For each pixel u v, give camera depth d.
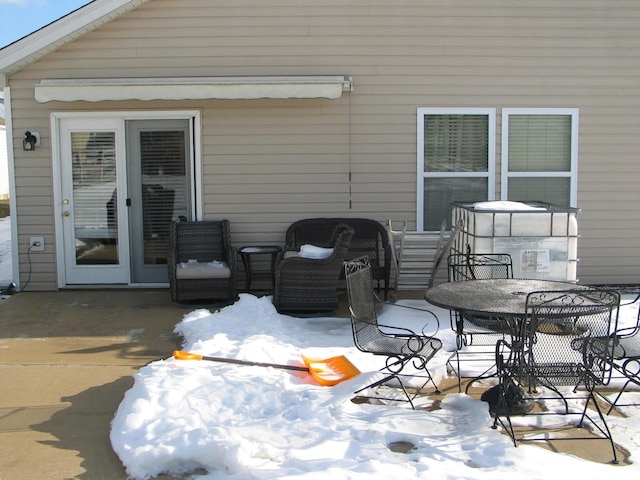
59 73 8.29
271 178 8.45
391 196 8.50
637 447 3.96
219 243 8.33
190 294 7.70
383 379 4.68
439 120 8.48
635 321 6.46
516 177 8.55
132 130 8.49
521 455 3.79
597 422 4.30
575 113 8.51
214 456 3.68
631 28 8.45
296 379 5.02
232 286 7.75
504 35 8.40
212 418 4.21
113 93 7.68
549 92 8.48
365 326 5.20
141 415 4.15
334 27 8.34
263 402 4.48
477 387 4.99
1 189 23.50
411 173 8.48
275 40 8.34
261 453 3.79
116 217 8.56
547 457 3.78
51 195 8.44
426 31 8.36
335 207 8.49
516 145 8.54
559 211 6.68
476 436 4.06
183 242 8.27
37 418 4.48
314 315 7.26
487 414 4.39
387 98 8.41
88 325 6.91
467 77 8.42
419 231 8.53
